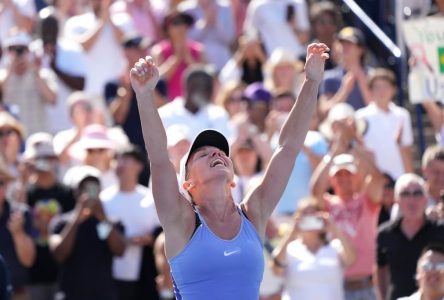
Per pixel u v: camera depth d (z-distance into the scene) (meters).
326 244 27.31
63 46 37.62
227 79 39.53
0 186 28.56
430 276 23.16
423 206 26.11
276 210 31.47
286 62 35.88
